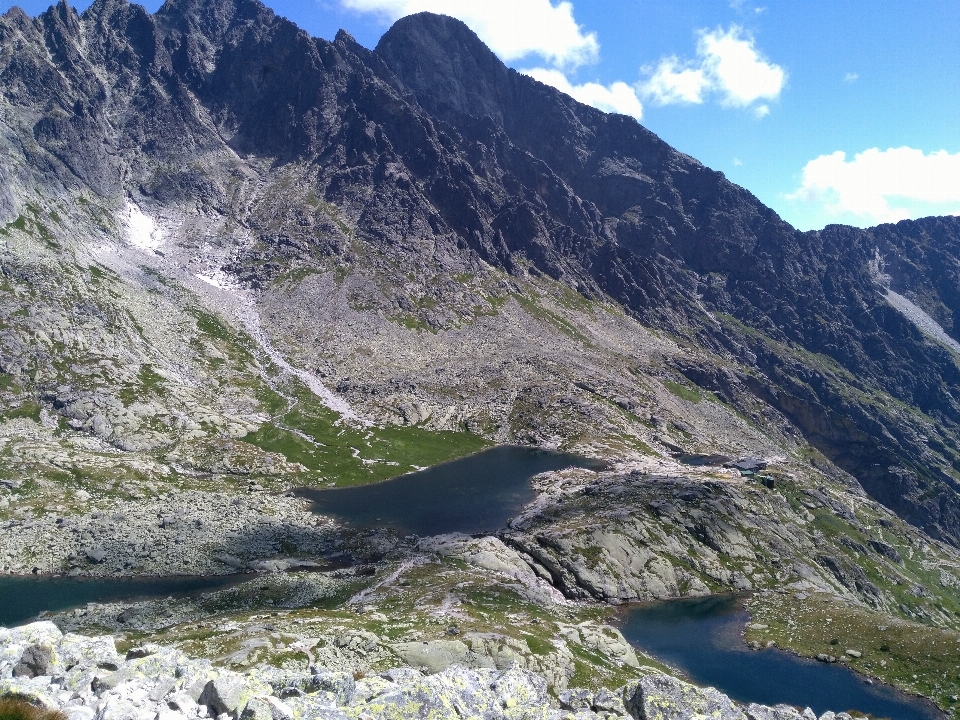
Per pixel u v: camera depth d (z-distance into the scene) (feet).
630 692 103.04
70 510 367.25
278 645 197.06
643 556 356.18
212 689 72.74
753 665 256.11
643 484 455.22
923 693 231.30
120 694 71.26
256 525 384.68
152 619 257.75
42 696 66.85
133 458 458.91
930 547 564.71
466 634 219.20
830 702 226.79
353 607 271.28
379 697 83.51
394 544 374.22
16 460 408.46
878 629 281.33
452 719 82.07
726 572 359.25
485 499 481.87
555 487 506.48
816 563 398.01
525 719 86.48
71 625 249.14
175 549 337.11
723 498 430.61
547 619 267.39
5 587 288.30
